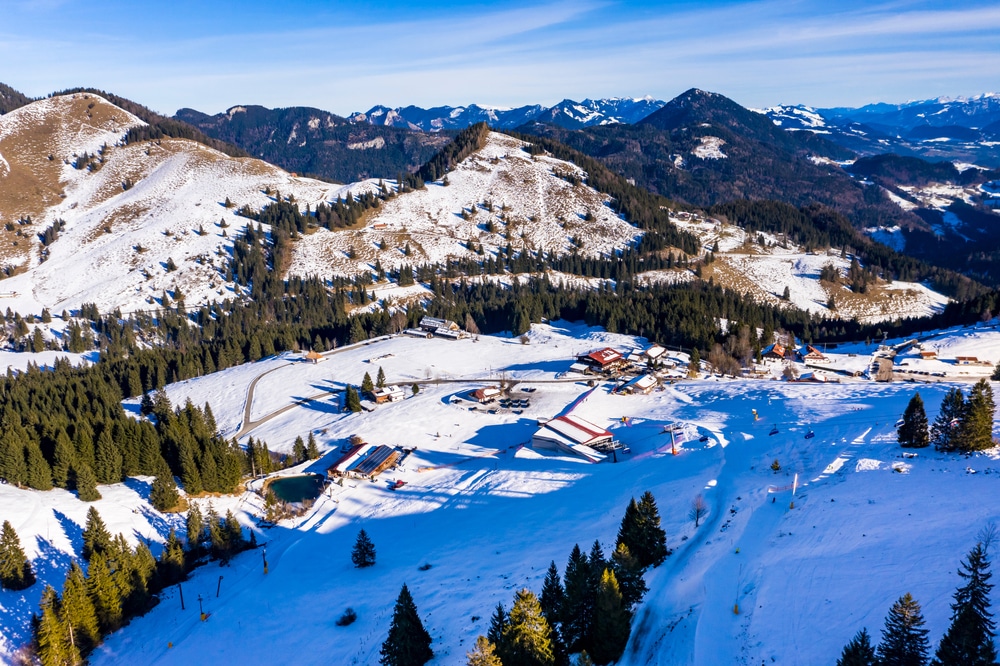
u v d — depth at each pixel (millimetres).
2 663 51500
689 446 82000
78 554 67375
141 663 51781
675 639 38219
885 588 37250
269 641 51844
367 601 55938
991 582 35000
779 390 101375
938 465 55844
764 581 41812
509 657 35156
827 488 55812
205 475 83875
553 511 68562
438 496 80375
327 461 97125
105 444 83062
